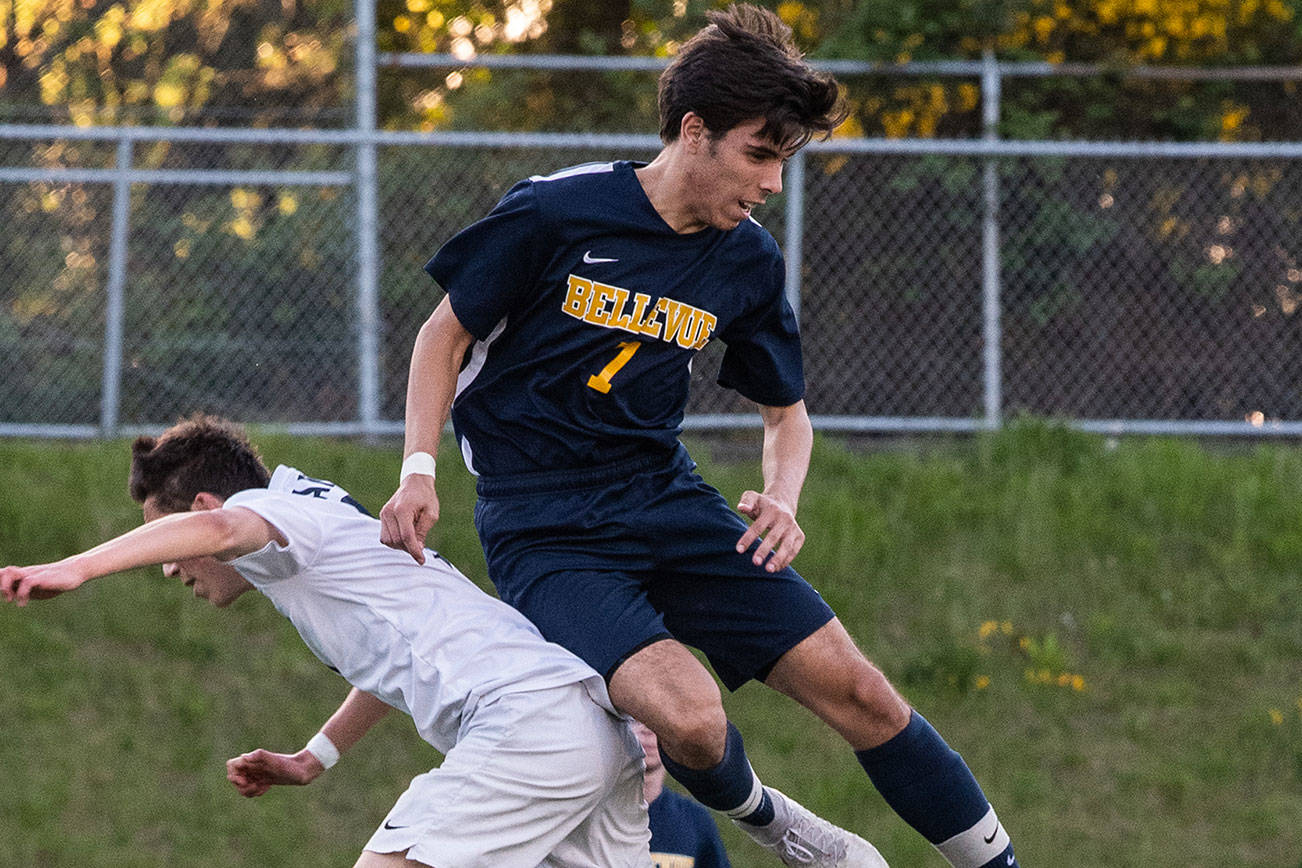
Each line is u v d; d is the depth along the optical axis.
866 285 32.12
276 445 28.28
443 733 11.55
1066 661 25.08
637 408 11.70
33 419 30.62
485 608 11.69
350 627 11.67
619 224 11.45
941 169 32.09
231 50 37.06
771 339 12.83
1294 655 25.52
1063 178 32.38
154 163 33.22
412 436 11.29
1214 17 34.62
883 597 26.25
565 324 11.52
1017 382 32.38
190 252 31.23
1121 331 32.38
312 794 22.00
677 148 11.42
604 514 11.63
